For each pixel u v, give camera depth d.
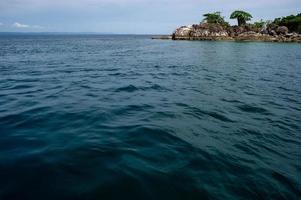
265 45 63.12
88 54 36.19
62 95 10.85
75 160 5.11
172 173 4.82
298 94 12.54
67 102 9.63
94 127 7.02
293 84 15.12
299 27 85.50
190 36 94.50
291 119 8.76
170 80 15.46
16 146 5.73
